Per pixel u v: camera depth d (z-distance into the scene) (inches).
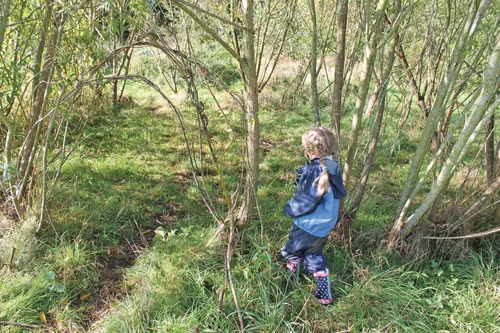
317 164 103.7
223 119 240.7
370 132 136.1
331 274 113.7
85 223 123.9
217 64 290.5
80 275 108.3
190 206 148.3
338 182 103.0
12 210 125.2
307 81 292.7
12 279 100.3
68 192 141.5
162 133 217.0
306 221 103.5
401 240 120.0
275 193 153.9
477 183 152.6
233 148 201.2
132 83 295.4
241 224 118.5
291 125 248.7
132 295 103.7
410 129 223.6
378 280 107.3
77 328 94.0
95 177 160.1
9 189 126.4
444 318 99.5
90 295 104.7
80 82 102.9
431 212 122.1
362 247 125.5
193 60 99.7
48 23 113.8
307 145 104.3
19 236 111.8
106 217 133.4
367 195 151.6
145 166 177.2
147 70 307.6
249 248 119.5
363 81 108.3
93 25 118.7
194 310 97.0
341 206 122.7
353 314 99.4
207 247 117.2
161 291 102.9
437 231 120.4
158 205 150.5
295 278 109.4
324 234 104.3
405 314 100.3
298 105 274.2
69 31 119.8
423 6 136.6
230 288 102.8
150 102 266.8
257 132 106.7
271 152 205.6
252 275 101.4
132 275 110.5
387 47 127.0
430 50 139.6
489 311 101.3
